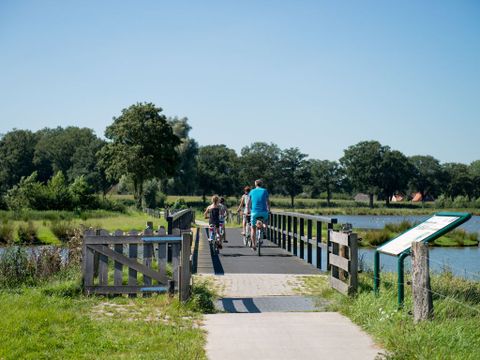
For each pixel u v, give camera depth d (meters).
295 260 15.20
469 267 20.58
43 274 11.57
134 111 80.00
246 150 143.62
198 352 6.21
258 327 7.55
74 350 6.36
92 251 10.03
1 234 30.81
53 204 57.59
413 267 7.10
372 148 133.25
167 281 10.00
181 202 67.50
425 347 5.97
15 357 6.05
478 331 6.39
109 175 81.50
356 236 9.15
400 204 137.88
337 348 6.48
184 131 97.75
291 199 140.88
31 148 148.25
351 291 9.09
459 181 153.25
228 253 17.02
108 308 8.88
